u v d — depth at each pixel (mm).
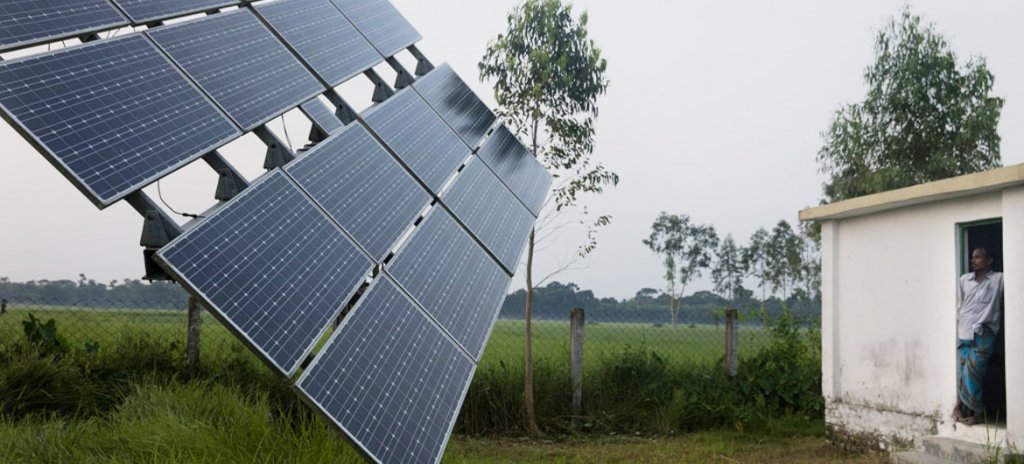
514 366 10344
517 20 11055
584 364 11000
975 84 16891
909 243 8484
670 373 10961
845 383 9344
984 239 9031
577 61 11047
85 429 5832
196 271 3109
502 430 9602
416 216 5105
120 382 7793
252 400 7453
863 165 17484
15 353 7430
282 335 3273
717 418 10227
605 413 10031
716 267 49281
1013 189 7066
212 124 3865
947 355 7906
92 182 2990
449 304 4746
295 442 5203
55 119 3062
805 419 10383
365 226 4449
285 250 3674
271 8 5426
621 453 8586
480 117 7656
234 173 3848
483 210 6078
